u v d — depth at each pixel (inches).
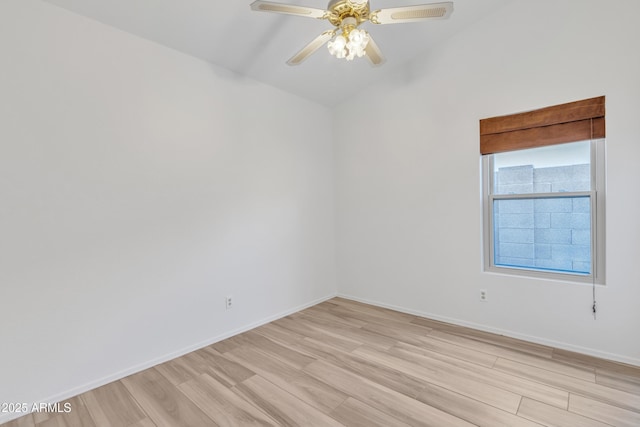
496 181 118.5
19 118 77.4
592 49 95.3
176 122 106.7
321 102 160.4
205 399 82.3
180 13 92.2
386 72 141.7
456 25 117.0
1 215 75.4
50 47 81.6
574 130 99.5
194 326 111.3
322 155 163.3
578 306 100.7
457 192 124.6
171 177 105.5
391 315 140.5
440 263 130.7
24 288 78.4
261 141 134.3
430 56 129.3
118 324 93.7
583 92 97.2
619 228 93.4
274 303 139.0
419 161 134.8
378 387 85.3
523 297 111.0
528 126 107.6
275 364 99.3
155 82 101.5
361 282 160.2
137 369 97.1
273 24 102.7
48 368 81.7
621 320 94.0
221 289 119.5
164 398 83.1
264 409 77.7
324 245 164.6
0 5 75.0
